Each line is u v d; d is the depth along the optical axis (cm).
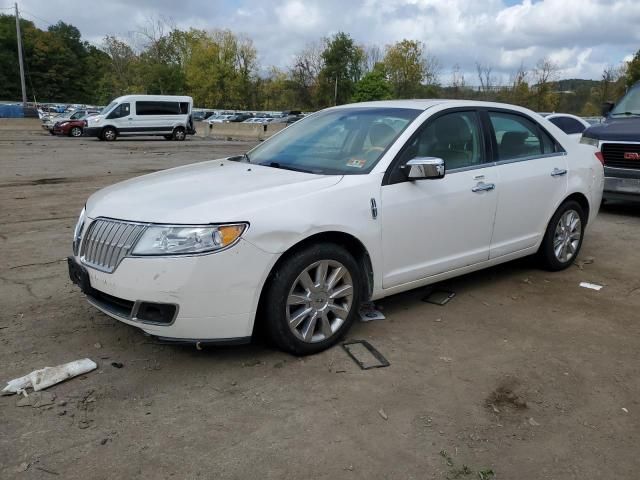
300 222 342
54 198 958
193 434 282
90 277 347
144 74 7381
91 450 268
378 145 412
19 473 251
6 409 300
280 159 443
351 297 380
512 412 308
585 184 553
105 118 2780
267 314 347
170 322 322
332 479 252
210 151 2172
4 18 9294
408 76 7556
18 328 399
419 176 387
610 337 406
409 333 405
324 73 7631
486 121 471
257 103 8512
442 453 271
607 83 4475
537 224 513
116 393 318
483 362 364
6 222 752
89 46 10738
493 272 554
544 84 4566
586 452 275
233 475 254
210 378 337
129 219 335
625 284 525
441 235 426
